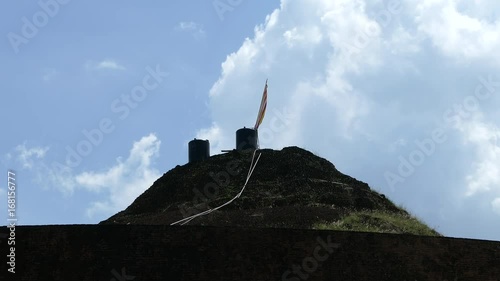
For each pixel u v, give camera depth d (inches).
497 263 1273.4
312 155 2037.4
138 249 1157.1
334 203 1770.4
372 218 1648.6
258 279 1170.6
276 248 1186.6
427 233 1625.2
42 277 1143.6
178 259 1160.8
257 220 1619.1
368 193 1875.0
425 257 1238.3
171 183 1932.8
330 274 1192.2
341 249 1205.1
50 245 1155.3
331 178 1937.7
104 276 1144.8
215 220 1631.4
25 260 1150.3
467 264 1257.4
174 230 1170.6
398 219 1702.8
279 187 1846.7
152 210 1854.1
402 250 1230.3
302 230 1201.4
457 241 1262.3
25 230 1160.8
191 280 1155.3
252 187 1851.6
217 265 1166.3
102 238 1157.7
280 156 1985.7
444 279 1237.7
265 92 2018.9
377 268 1211.2
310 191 1820.9
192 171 1964.8
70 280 1142.3
